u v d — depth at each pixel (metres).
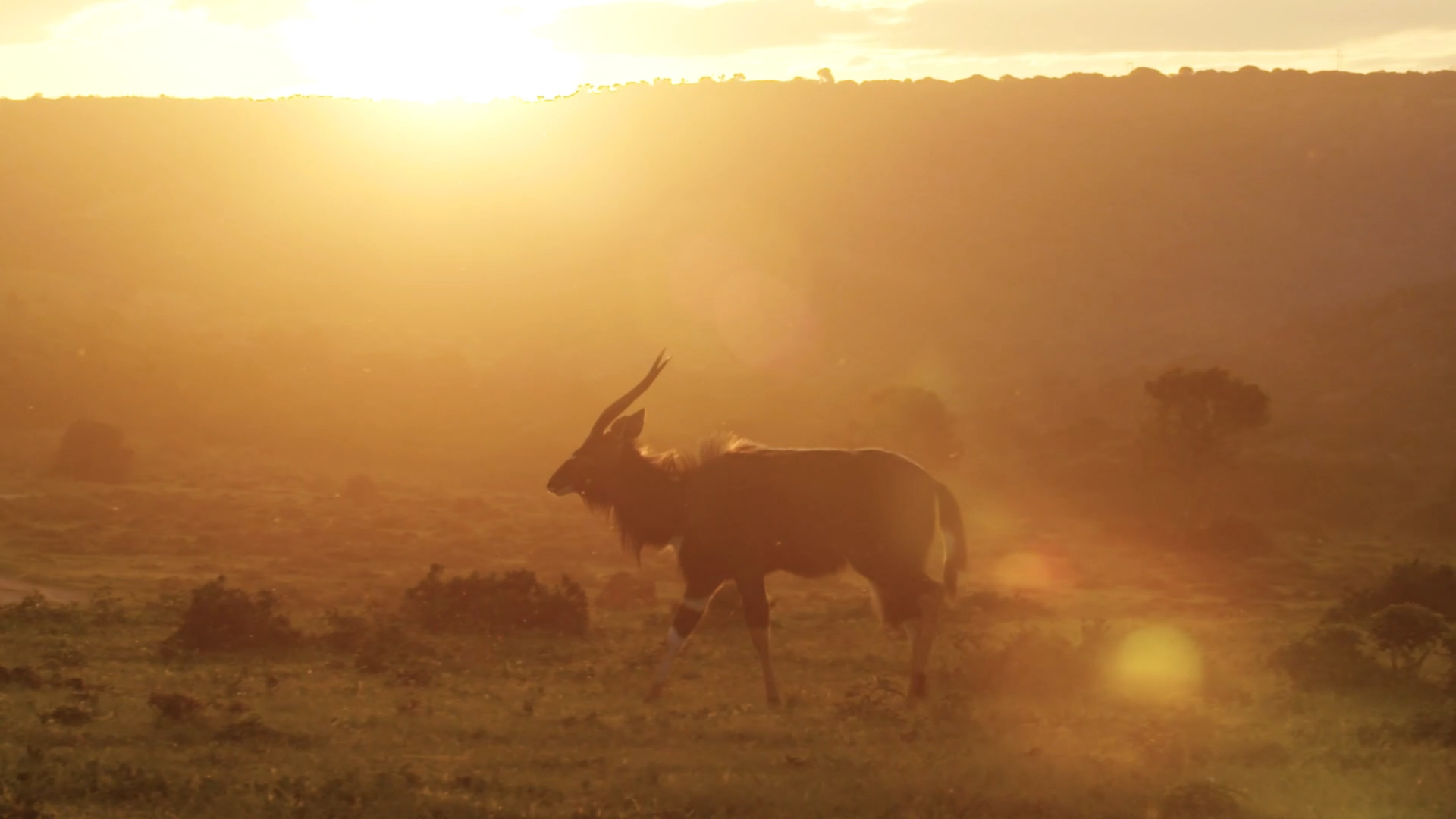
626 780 13.94
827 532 19.42
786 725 17.44
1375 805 12.96
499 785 13.54
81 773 13.23
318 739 15.98
